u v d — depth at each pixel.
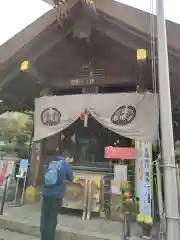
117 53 6.78
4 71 7.03
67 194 6.13
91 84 7.10
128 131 5.95
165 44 3.46
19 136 9.80
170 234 2.96
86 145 7.32
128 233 4.51
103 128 7.28
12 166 7.37
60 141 7.58
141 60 5.58
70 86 7.34
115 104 6.25
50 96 6.99
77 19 6.29
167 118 3.27
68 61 7.33
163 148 3.21
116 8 5.79
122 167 5.89
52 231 4.20
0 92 7.73
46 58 7.16
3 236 4.85
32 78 7.36
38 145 7.74
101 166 6.87
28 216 5.70
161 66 3.41
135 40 5.78
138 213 4.86
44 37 6.53
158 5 3.57
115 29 5.98
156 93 5.75
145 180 5.11
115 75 6.87
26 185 7.48
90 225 5.24
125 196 4.98
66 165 4.50
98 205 5.92
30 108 8.53
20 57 6.75
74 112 6.60
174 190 3.07
